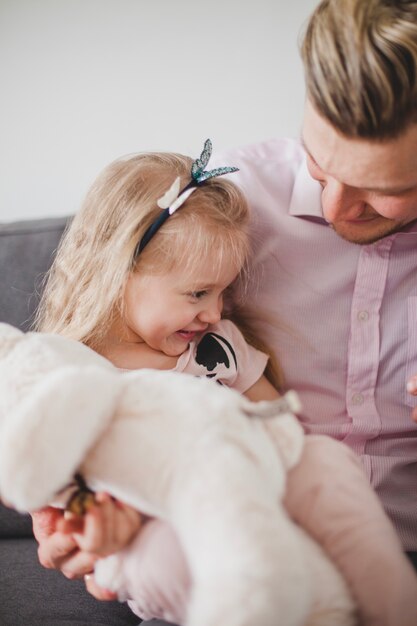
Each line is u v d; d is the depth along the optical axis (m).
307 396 1.01
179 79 1.50
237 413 0.59
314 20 0.73
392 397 0.98
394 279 0.97
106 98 1.55
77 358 0.65
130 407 0.58
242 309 1.04
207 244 0.93
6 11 1.55
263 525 0.50
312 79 0.72
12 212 1.67
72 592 1.00
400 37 0.66
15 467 0.54
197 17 1.45
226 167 1.01
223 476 0.52
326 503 0.63
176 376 0.63
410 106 0.67
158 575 0.60
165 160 1.02
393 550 0.62
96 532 0.61
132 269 0.94
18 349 0.64
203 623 0.48
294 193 1.01
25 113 1.60
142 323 0.95
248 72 1.46
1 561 1.09
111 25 1.50
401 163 0.72
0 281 1.25
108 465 0.56
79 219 1.02
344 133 0.71
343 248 0.99
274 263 1.01
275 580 0.48
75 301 0.99
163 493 0.54
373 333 0.98
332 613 0.59
